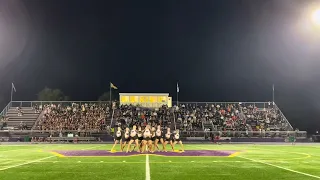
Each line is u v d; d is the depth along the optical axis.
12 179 11.69
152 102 60.66
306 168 14.92
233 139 48.34
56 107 57.44
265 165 15.95
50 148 30.89
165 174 12.74
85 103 58.62
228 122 55.09
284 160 18.72
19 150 27.53
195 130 52.44
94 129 51.47
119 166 15.20
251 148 31.84
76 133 48.78
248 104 59.38
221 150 27.53
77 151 25.47
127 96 60.59
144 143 24.06
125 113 56.25
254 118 56.41
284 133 49.78
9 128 51.78
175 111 57.66
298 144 43.62
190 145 39.09
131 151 24.91
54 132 48.69
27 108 57.12
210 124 54.44
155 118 55.06
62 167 14.88
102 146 35.19
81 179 11.66
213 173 13.06
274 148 32.31
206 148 31.34
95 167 14.85
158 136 25.42
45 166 15.28
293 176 12.49
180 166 15.20
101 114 55.97
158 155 21.19
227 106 59.41
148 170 13.83
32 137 47.69
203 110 58.59
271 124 54.94
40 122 53.56
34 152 24.69
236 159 18.84
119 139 25.08
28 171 13.61
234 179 11.73
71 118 54.53
